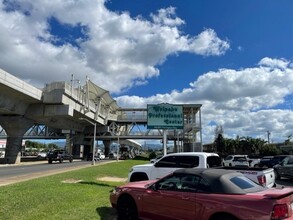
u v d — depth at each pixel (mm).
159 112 25203
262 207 6277
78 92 65562
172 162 13258
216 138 98625
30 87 50562
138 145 186375
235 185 7059
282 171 23531
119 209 8938
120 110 101812
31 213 8711
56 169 33562
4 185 15492
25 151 135625
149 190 8344
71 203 10414
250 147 90875
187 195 7410
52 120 67188
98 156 78625
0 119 55781
